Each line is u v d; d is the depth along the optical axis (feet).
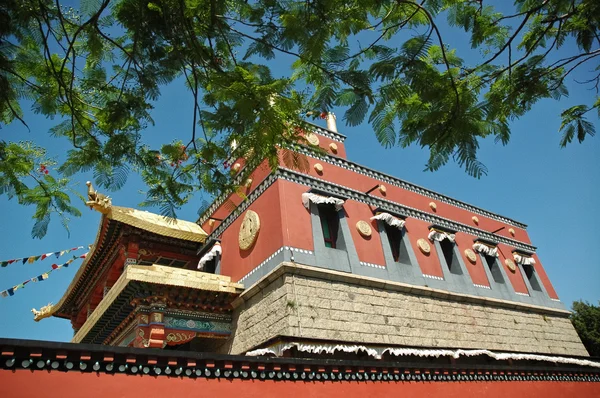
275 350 50.08
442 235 76.23
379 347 55.36
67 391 26.50
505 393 48.44
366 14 19.99
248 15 21.12
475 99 23.03
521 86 25.35
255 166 25.85
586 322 126.93
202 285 57.57
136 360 29.53
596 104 26.63
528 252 93.45
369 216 67.72
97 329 66.49
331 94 20.18
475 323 69.67
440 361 63.98
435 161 23.12
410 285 63.57
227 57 23.94
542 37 25.29
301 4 19.97
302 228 58.54
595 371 58.95
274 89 19.51
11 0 21.72
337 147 72.79
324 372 37.35
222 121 23.27
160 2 21.56
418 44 18.75
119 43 25.77
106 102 28.68
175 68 25.27
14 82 28.22
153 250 69.00
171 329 56.39
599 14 23.56
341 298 55.98
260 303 55.98
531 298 85.05
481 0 23.18
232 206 31.45
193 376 31.27
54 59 27.68
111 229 66.44
